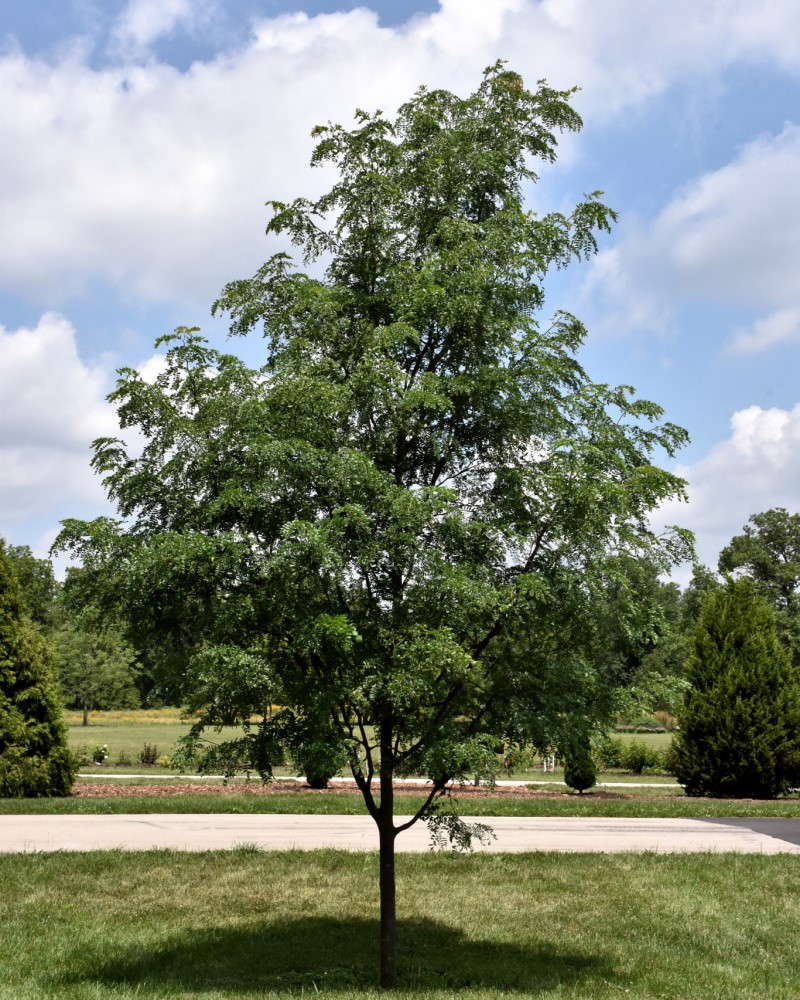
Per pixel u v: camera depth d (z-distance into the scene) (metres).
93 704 56.47
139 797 17.33
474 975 7.28
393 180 7.84
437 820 7.57
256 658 6.16
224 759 6.75
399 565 6.74
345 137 7.91
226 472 6.88
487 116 7.90
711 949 8.16
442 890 10.18
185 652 7.18
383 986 6.97
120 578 6.82
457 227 7.41
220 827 14.31
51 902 9.30
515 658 7.23
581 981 7.09
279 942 8.09
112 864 10.97
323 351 7.69
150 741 39.50
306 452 6.52
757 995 6.83
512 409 7.43
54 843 12.47
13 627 17.42
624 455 7.51
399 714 7.14
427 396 6.75
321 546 6.06
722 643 21.34
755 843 13.77
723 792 20.45
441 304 7.16
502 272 7.40
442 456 7.39
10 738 16.92
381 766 7.11
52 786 17.33
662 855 12.23
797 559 56.75
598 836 14.27
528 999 6.44
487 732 7.10
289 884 10.27
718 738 20.33
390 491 6.64
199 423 7.10
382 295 7.64
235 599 6.55
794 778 20.52
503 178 8.00
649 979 7.18
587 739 7.29
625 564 7.02
